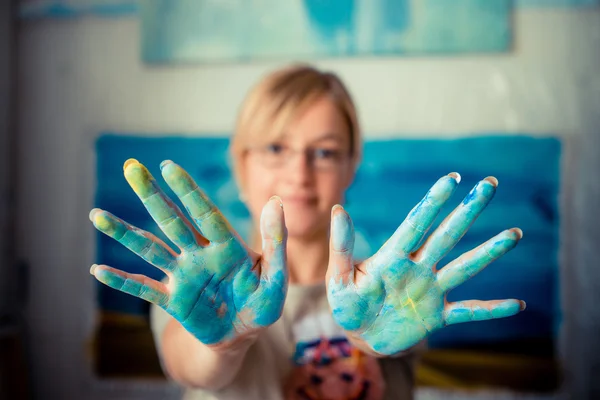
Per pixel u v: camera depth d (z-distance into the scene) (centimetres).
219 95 164
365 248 155
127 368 159
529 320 153
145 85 166
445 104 160
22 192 167
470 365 153
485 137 157
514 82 159
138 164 42
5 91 163
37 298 165
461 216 45
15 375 155
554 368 151
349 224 45
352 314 46
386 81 160
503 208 155
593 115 157
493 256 44
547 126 158
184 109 164
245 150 76
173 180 43
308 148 70
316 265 73
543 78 158
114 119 166
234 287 45
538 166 156
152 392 159
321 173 71
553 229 154
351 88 161
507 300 44
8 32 164
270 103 71
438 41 157
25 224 167
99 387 161
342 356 69
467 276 45
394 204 156
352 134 76
